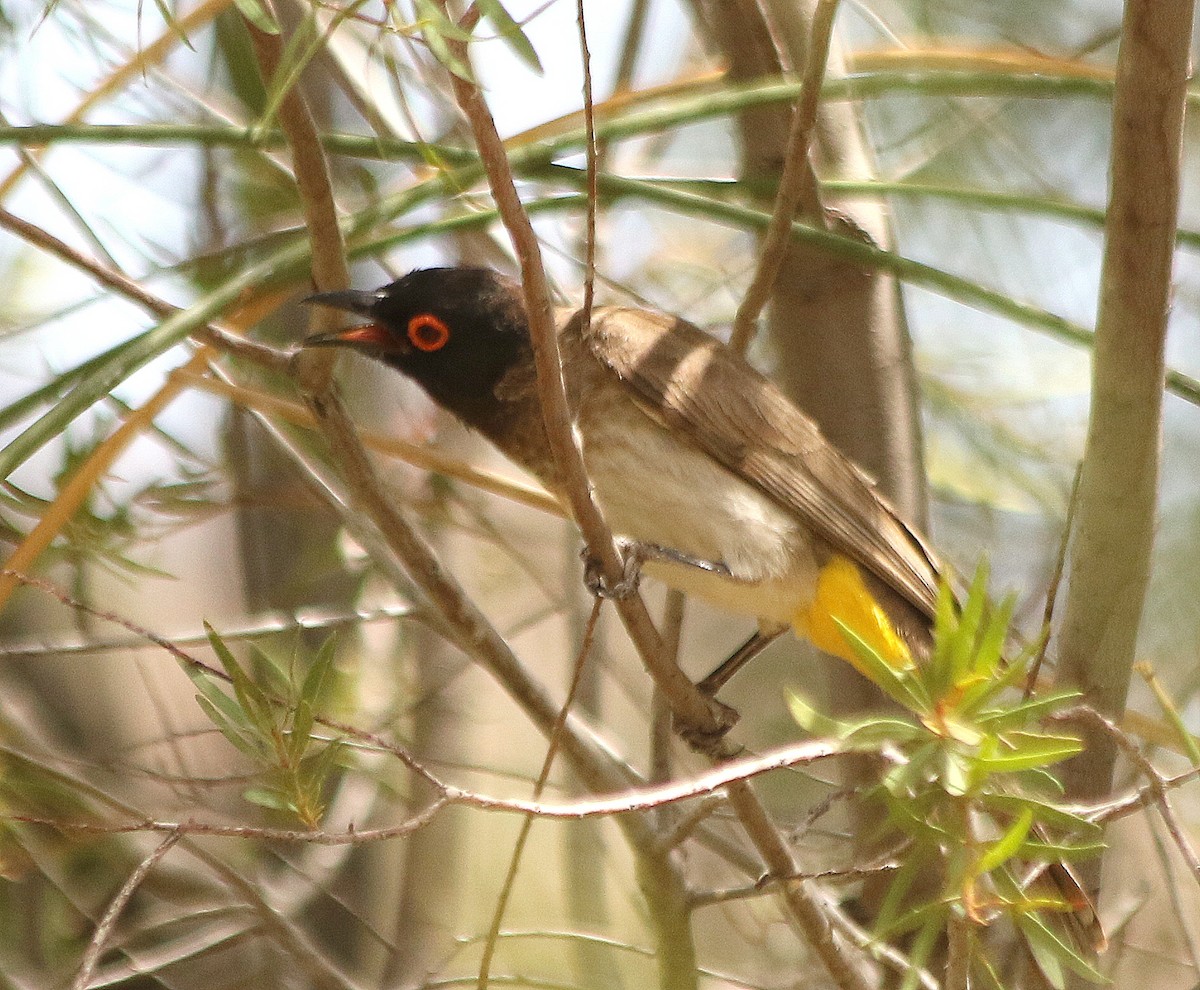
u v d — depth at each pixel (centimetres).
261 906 911
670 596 862
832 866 988
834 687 913
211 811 912
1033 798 564
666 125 824
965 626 546
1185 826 970
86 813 889
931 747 537
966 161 1184
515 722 1220
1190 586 1112
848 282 928
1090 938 702
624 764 969
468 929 1113
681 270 1190
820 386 933
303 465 955
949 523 1152
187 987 1029
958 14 1197
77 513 908
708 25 1043
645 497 838
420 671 1073
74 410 714
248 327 858
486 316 884
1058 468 1141
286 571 1127
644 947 984
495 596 1177
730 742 743
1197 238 848
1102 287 716
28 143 787
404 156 832
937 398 1147
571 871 1036
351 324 948
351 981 949
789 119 935
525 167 846
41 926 967
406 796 999
